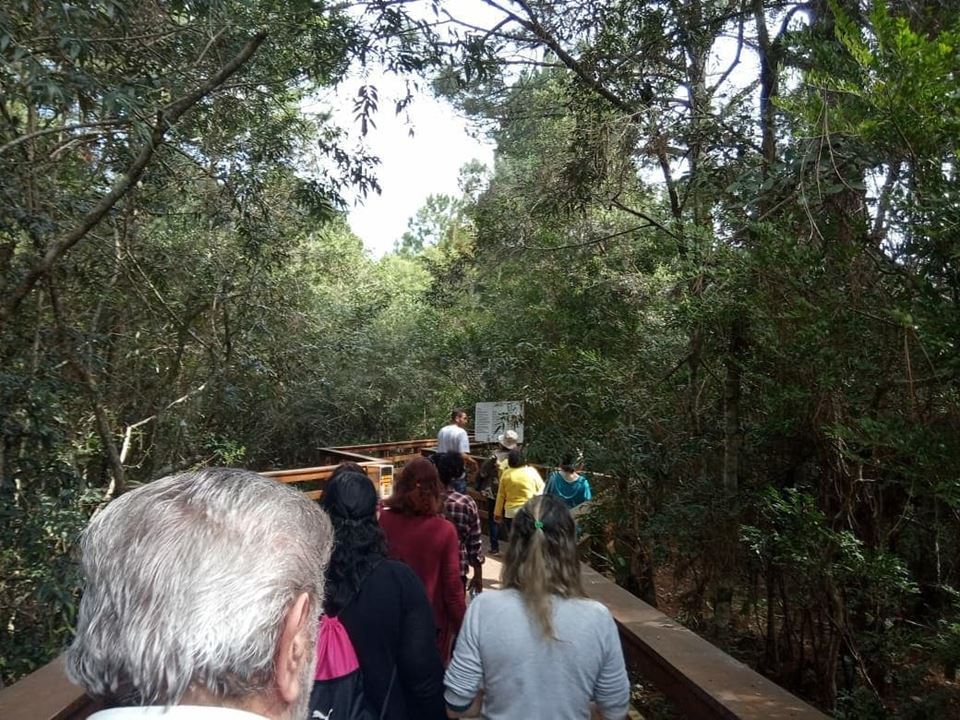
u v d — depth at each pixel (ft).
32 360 20.27
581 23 22.99
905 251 9.23
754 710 8.75
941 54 8.30
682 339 21.99
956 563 11.28
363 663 7.22
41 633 18.20
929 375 9.35
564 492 21.15
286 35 21.24
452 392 51.03
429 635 7.57
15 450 18.22
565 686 6.92
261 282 35.73
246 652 2.72
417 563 10.42
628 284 24.32
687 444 20.12
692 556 19.60
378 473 27.43
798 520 10.57
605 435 21.44
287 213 33.40
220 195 25.96
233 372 37.14
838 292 10.49
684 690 10.11
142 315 32.81
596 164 22.67
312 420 52.13
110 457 24.03
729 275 13.57
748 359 15.14
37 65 12.38
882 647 11.00
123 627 2.70
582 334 26.20
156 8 17.70
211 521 2.99
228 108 22.45
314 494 25.77
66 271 25.17
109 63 18.48
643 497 21.50
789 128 16.44
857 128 9.41
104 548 2.91
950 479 8.20
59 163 21.63
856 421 9.81
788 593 17.20
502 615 7.10
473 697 7.31
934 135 8.66
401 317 56.65
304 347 41.96
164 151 21.30
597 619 7.13
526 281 31.73
